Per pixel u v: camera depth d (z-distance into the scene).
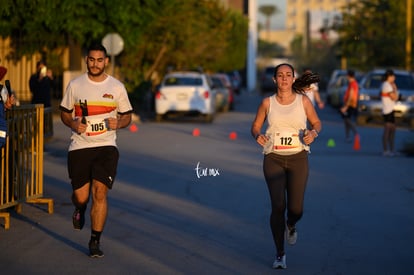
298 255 22.19
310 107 21.02
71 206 29.28
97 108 21.53
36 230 25.00
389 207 30.02
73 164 21.69
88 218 27.03
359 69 128.12
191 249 22.70
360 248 23.19
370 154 48.69
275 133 20.83
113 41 68.62
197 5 102.31
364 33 130.50
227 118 83.69
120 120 22.08
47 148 48.81
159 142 54.47
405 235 25.06
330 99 118.31
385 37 127.44
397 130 71.31
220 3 134.62
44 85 49.94
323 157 46.78
